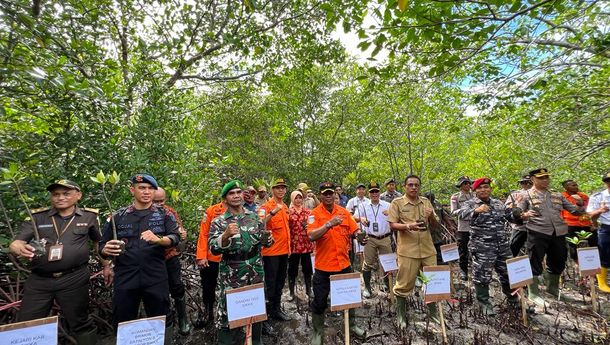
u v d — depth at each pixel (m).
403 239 3.87
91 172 3.95
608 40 3.11
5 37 2.96
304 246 4.87
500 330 3.63
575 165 4.91
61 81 2.91
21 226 3.06
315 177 11.31
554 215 4.36
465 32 2.62
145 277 2.80
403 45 2.89
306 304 4.76
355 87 10.70
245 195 4.24
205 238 3.89
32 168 3.53
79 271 2.89
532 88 3.76
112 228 2.82
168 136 5.04
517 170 6.75
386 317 4.20
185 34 6.84
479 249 4.09
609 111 4.41
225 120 11.12
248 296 2.71
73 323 2.88
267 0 6.76
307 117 11.59
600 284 4.85
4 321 3.27
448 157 9.35
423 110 7.50
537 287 4.41
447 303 4.50
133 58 6.17
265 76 8.27
